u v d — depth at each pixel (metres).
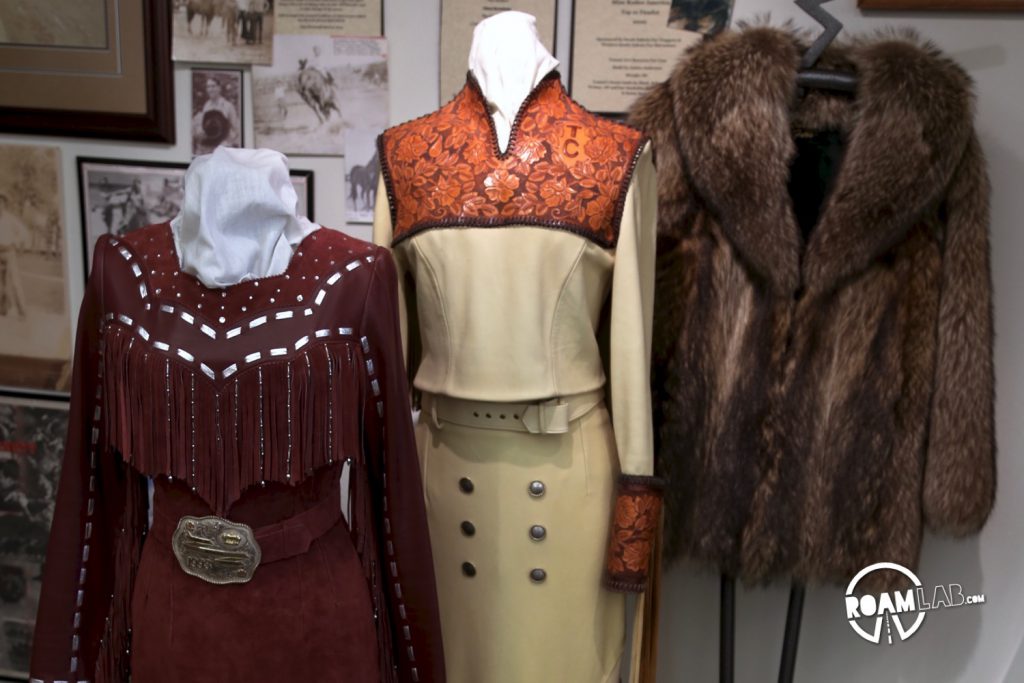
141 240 1.06
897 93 1.35
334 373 1.03
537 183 1.23
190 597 1.03
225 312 1.01
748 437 1.48
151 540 1.08
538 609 1.33
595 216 1.24
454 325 1.28
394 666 1.19
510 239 1.24
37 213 1.84
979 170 1.42
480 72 1.26
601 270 1.28
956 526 1.47
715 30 1.62
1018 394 1.65
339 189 1.76
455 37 1.66
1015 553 1.69
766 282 1.44
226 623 1.03
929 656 1.79
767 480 1.48
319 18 1.69
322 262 1.05
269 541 1.03
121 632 1.12
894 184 1.36
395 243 1.31
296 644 1.04
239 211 0.99
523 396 1.26
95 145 1.80
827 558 1.49
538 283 1.24
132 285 1.03
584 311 1.28
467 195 1.24
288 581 1.04
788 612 1.62
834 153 1.51
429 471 1.38
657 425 1.51
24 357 1.91
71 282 1.87
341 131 1.73
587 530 1.33
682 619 1.87
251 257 1.01
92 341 1.07
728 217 1.41
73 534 1.09
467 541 1.34
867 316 1.45
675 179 1.46
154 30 1.71
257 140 1.75
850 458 1.46
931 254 1.44
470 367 1.28
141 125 1.75
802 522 1.49
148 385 1.01
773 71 1.36
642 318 1.29
